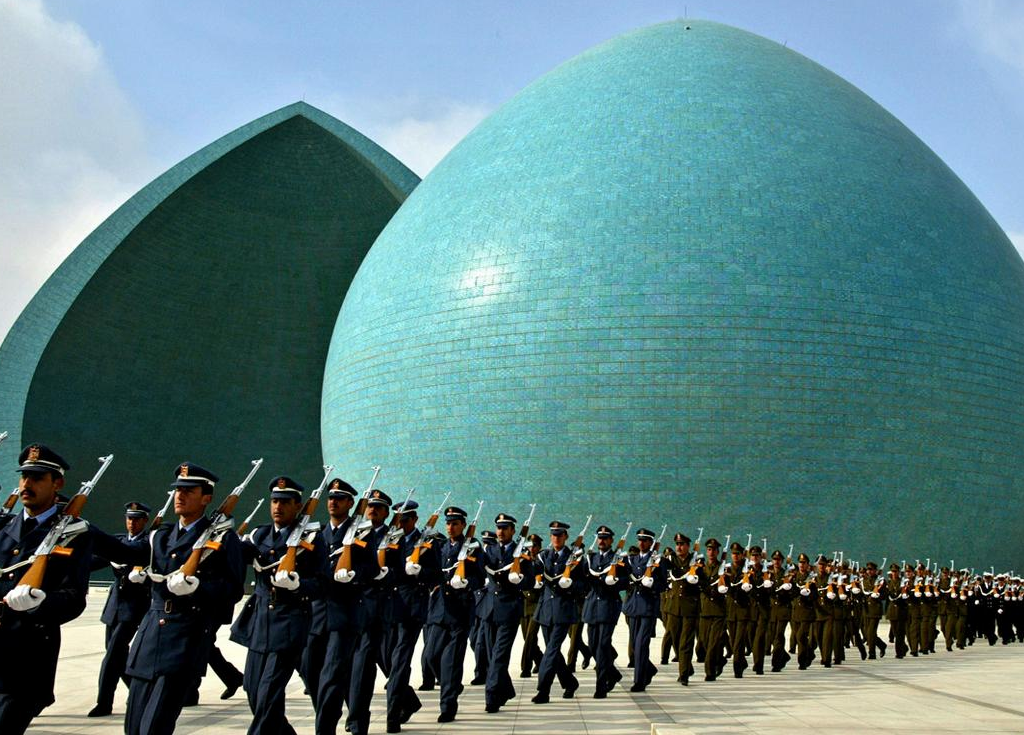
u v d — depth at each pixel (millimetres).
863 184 29656
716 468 26516
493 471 28109
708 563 15070
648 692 12938
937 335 28281
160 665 6625
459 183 32719
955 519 28109
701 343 26969
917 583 21641
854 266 27953
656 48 34125
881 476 27047
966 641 26672
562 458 27328
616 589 12477
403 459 30094
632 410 26938
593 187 29516
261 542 8031
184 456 39812
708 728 9172
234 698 11852
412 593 10125
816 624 18141
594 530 27016
